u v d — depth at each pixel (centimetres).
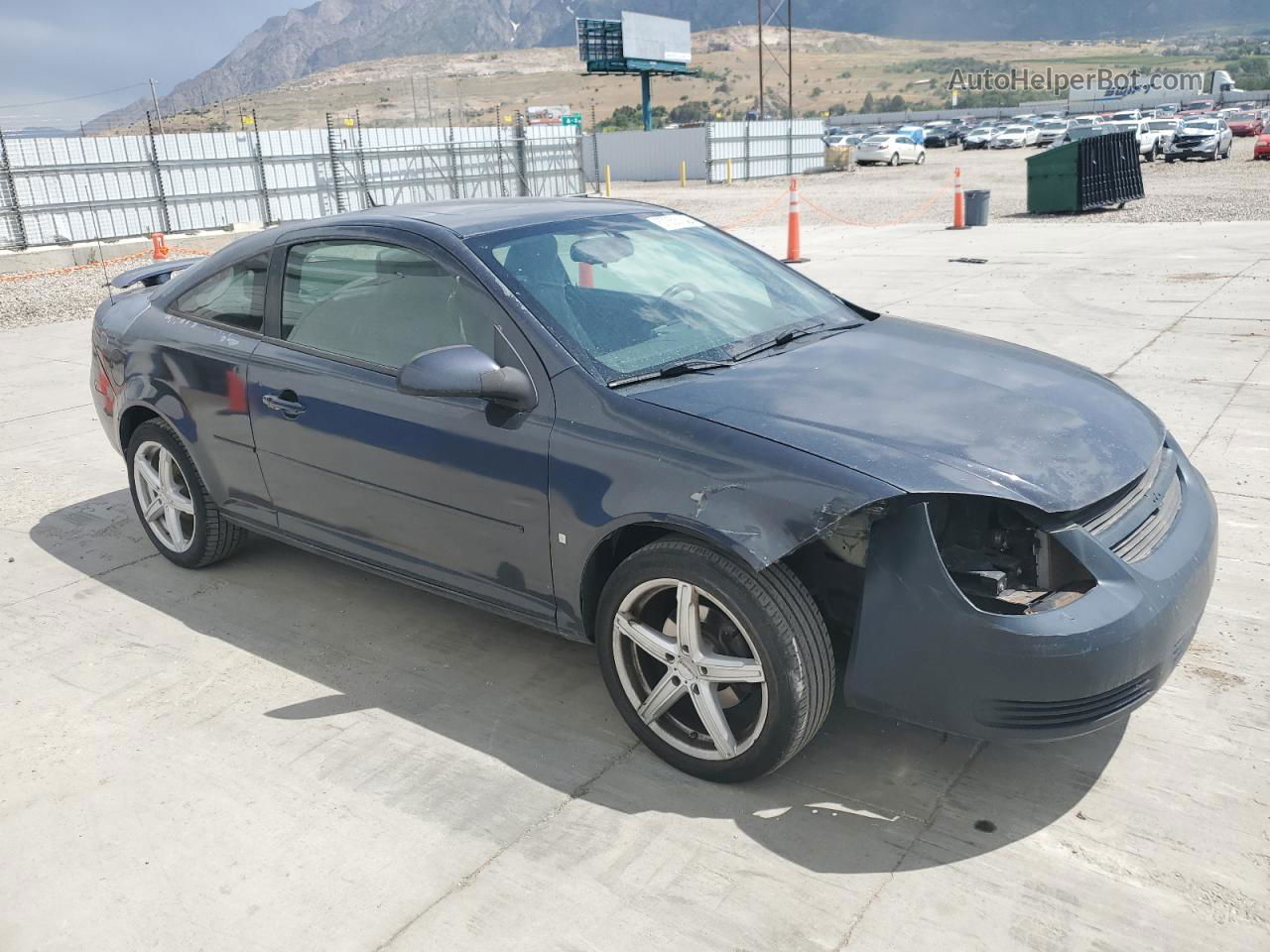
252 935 240
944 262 1221
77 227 2609
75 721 333
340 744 314
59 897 255
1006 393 299
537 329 307
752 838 264
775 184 3731
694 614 274
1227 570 398
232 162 2897
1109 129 4416
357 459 347
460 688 344
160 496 446
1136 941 226
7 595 432
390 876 257
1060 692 244
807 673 261
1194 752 290
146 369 424
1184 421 572
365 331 350
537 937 235
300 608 409
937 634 248
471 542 324
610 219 377
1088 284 1016
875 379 304
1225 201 1922
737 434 269
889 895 242
